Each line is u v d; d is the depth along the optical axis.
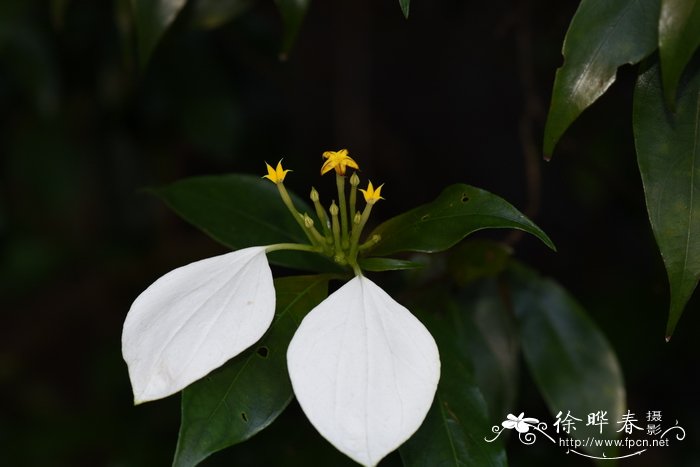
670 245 0.66
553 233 1.31
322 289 0.69
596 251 1.15
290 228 0.74
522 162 1.39
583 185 1.00
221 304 0.67
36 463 1.03
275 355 0.67
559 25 0.94
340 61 1.29
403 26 1.39
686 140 0.66
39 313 1.35
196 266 0.67
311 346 0.65
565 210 1.32
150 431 0.98
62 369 1.34
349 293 0.66
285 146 1.27
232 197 0.75
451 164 1.42
